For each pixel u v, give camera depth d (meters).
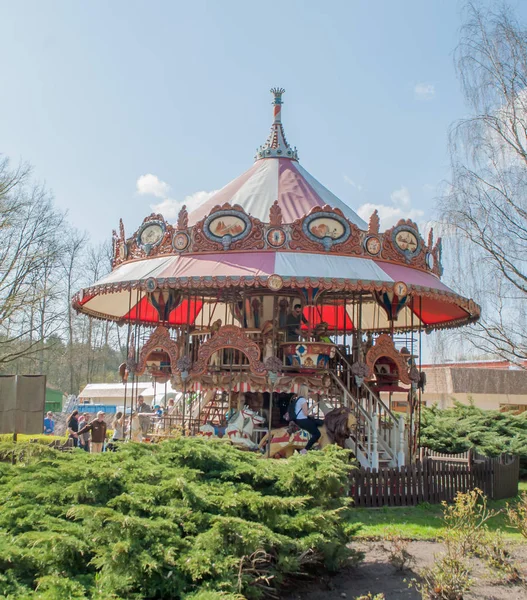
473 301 18.34
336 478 8.11
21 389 14.28
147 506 6.96
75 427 21.16
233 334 16.17
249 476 8.39
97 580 6.13
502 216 19.95
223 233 16.45
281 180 19.70
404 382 17.55
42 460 8.32
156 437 16.92
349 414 15.27
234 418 15.58
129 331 18.20
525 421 23.06
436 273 19.19
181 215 16.98
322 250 16.42
